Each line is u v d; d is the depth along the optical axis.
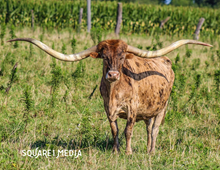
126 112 19.75
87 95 31.02
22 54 41.50
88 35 67.75
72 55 19.22
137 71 20.27
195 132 25.20
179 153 20.98
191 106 30.33
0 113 25.52
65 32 70.75
